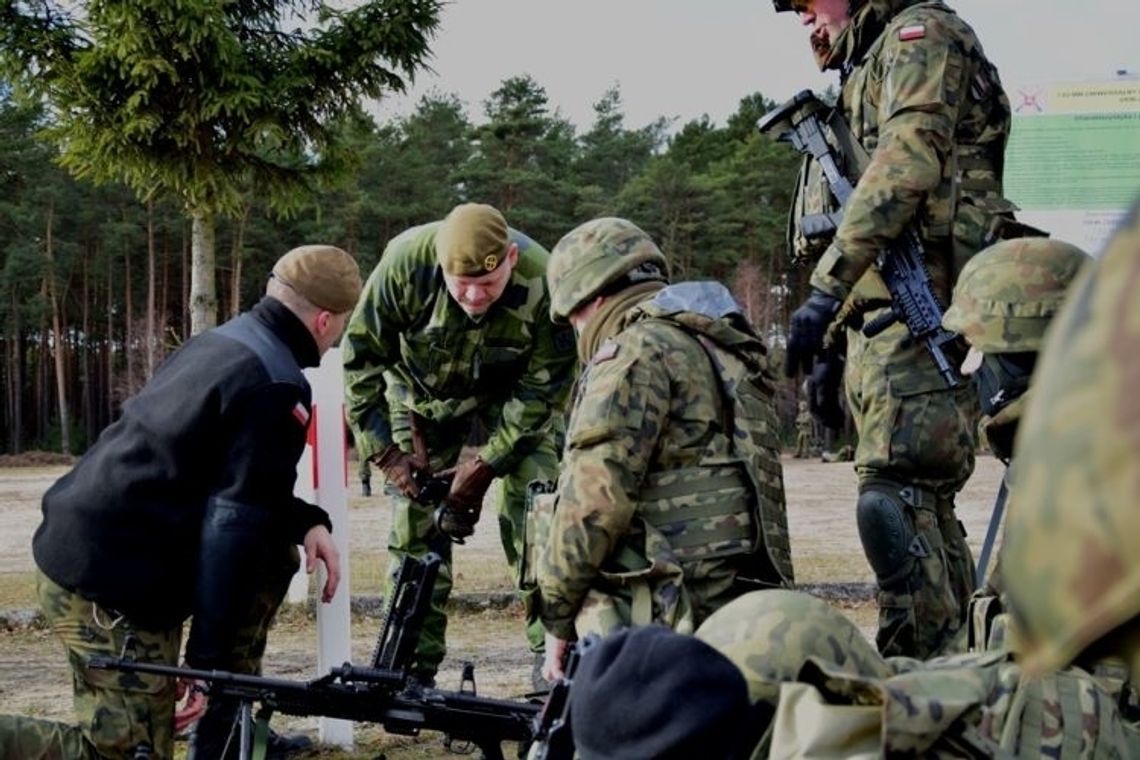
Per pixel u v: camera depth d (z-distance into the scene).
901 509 3.72
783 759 1.78
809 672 1.82
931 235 3.77
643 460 3.18
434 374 5.34
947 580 3.75
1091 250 5.87
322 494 4.96
